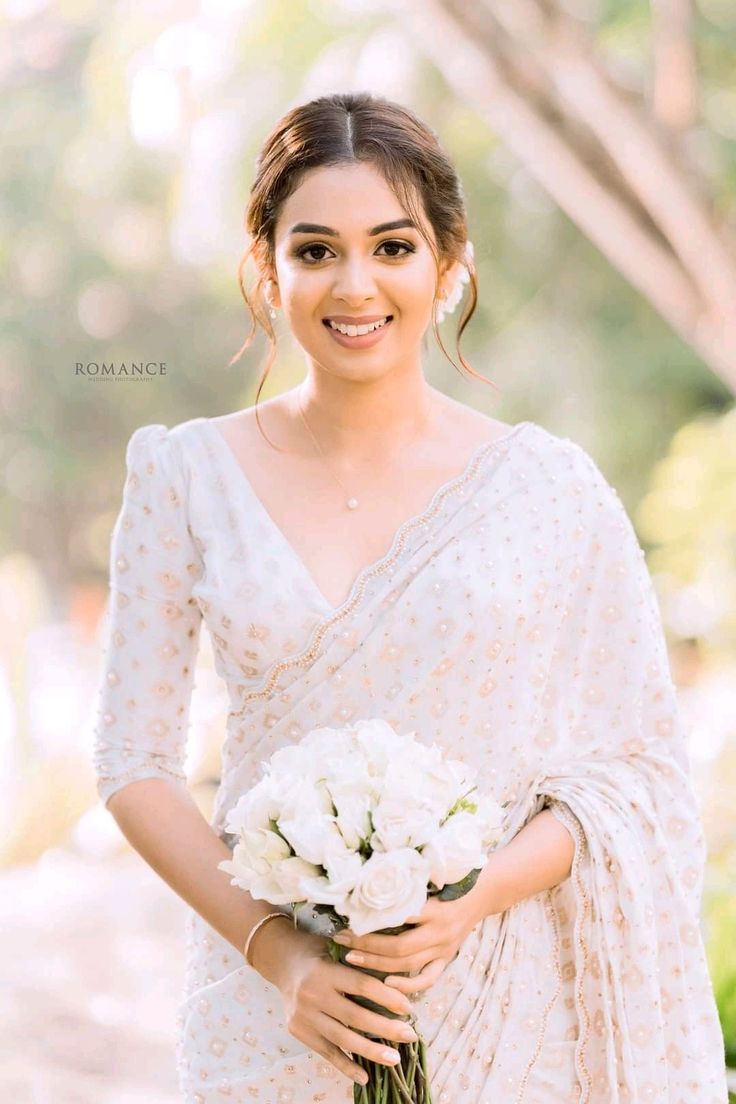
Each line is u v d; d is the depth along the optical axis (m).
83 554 18.75
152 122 11.13
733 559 9.09
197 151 11.36
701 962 2.72
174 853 2.53
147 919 7.58
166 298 17.38
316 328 2.53
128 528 2.65
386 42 11.06
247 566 2.56
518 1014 2.53
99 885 8.45
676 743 2.75
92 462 18.22
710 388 13.15
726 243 6.43
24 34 15.63
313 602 2.54
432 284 2.57
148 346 17.56
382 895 2.12
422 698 2.51
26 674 10.59
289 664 2.53
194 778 10.33
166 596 2.63
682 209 6.39
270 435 2.71
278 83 11.13
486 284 13.02
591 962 2.59
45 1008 6.12
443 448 2.70
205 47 10.91
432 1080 2.47
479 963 2.52
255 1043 2.52
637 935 2.60
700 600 9.11
